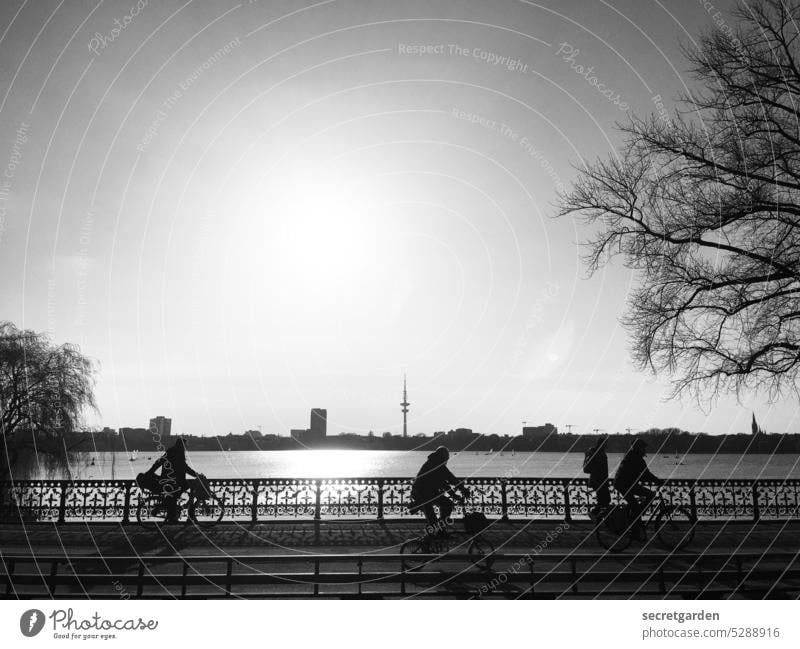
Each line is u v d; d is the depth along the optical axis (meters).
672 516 13.02
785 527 13.03
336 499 14.09
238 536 11.80
